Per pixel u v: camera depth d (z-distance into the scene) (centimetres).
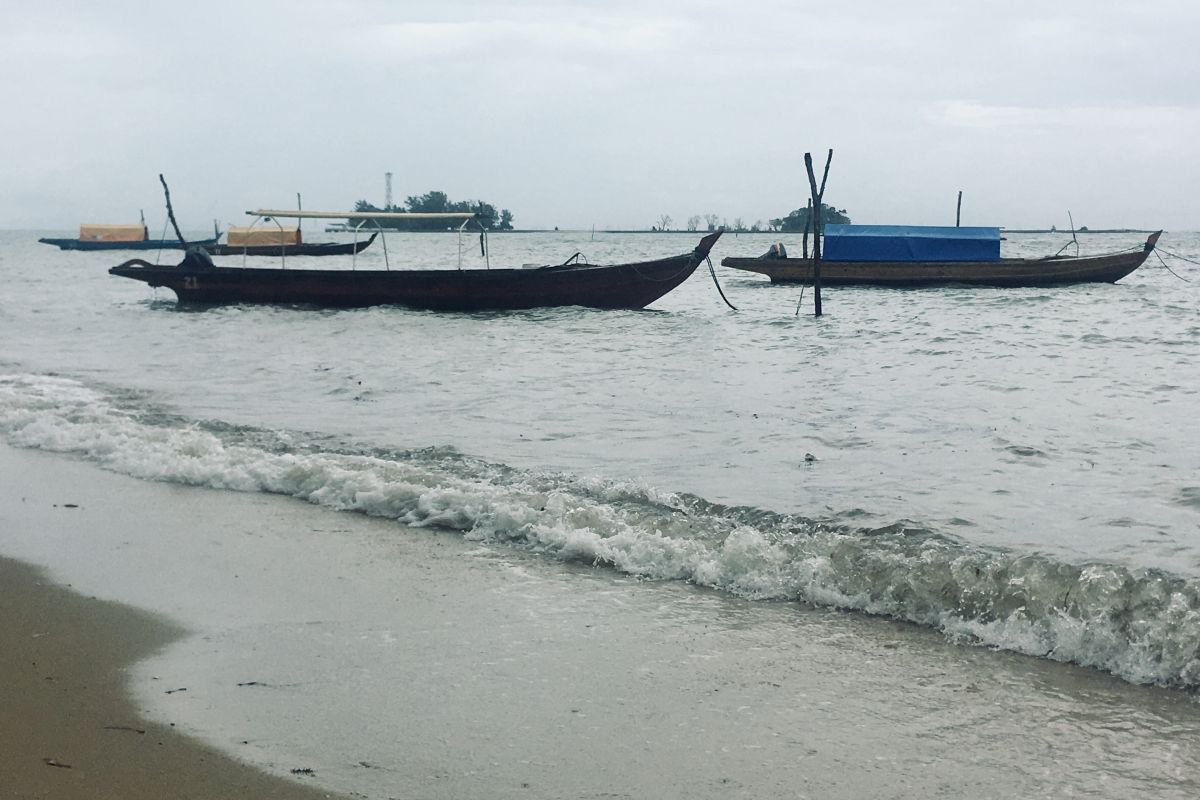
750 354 2119
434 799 447
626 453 1154
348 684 568
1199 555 779
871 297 3659
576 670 589
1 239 19900
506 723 521
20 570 770
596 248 10944
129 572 765
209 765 472
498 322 2689
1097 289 3888
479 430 1289
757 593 721
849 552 758
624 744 500
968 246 3928
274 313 2914
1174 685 569
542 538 834
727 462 1107
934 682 574
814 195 2914
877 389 1633
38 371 1850
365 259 7081
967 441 1214
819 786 463
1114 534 834
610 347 2228
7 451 1191
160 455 1114
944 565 716
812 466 1088
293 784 457
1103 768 480
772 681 576
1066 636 620
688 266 2880
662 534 824
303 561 792
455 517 890
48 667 589
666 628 656
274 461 1072
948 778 471
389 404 1490
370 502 941
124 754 481
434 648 620
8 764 468
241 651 615
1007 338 2394
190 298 3089
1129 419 1354
